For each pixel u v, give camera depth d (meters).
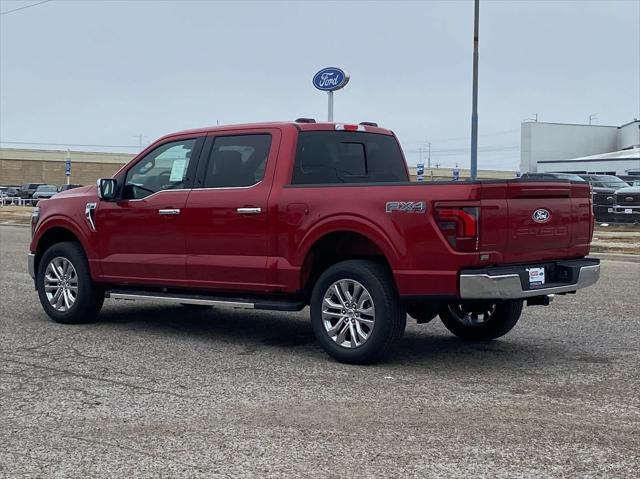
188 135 8.52
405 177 8.81
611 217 29.44
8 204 62.00
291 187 7.56
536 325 9.24
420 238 6.71
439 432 5.20
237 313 10.32
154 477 4.46
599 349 7.89
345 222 7.12
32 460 4.74
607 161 60.81
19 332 8.84
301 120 8.09
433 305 7.33
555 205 7.18
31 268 9.71
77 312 9.24
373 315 7.00
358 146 8.37
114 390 6.31
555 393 6.18
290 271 7.52
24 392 6.27
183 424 5.41
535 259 7.03
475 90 27.67
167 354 7.68
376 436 5.12
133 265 8.69
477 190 6.52
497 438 5.07
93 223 9.02
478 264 6.57
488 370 6.97
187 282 8.28
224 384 6.48
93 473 4.52
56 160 80.62
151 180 8.70
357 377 6.71
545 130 77.62
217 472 4.52
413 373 6.86
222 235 7.97
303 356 7.58
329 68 22.48
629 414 5.60
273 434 5.18
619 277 13.98
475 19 27.30
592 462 4.64
